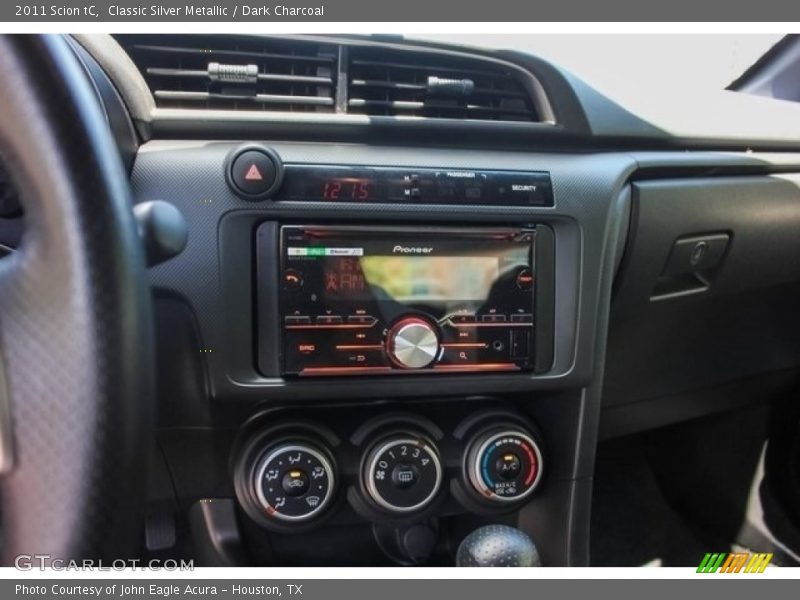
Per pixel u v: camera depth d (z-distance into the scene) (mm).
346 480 915
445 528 1071
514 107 1020
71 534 503
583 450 983
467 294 894
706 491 1467
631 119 1017
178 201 819
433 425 935
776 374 1354
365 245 863
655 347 1178
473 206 885
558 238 921
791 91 1351
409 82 985
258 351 854
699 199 1033
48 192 489
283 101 924
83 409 494
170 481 923
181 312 838
